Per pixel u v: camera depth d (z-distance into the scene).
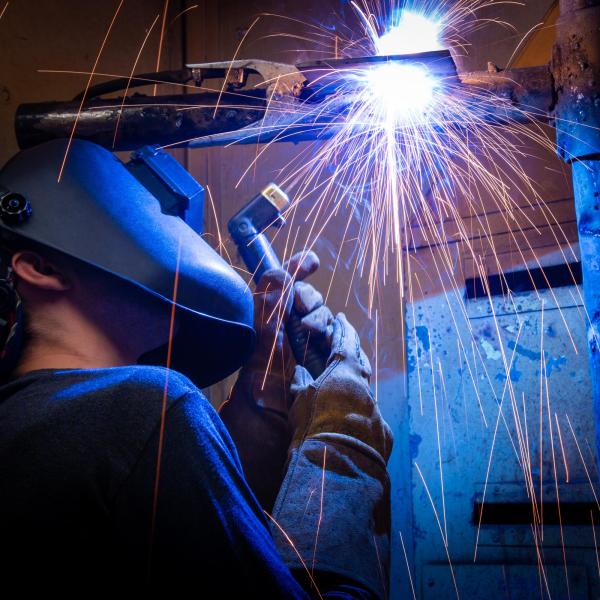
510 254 1.58
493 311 1.60
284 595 0.59
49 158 0.81
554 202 1.54
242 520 0.59
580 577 1.43
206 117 1.24
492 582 1.50
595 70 1.07
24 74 1.80
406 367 1.68
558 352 1.52
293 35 2.00
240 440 1.18
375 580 0.81
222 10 2.12
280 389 1.17
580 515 1.46
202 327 0.91
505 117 1.14
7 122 1.75
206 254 0.84
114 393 0.61
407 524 1.62
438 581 1.56
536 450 1.51
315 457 0.92
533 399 1.53
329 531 0.83
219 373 0.98
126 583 0.57
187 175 0.96
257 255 1.21
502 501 1.53
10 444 0.59
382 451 0.99
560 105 1.10
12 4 1.79
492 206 1.61
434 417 1.63
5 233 0.74
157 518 0.57
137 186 0.86
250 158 1.99
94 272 0.75
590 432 1.47
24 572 0.56
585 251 1.06
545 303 1.54
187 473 0.58
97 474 0.58
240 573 0.57
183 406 0.61
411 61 1.08
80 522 0.57
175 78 1.29
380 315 1.74
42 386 0.63
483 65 1.70
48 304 0.74
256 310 1.17
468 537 1.55
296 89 1.20
